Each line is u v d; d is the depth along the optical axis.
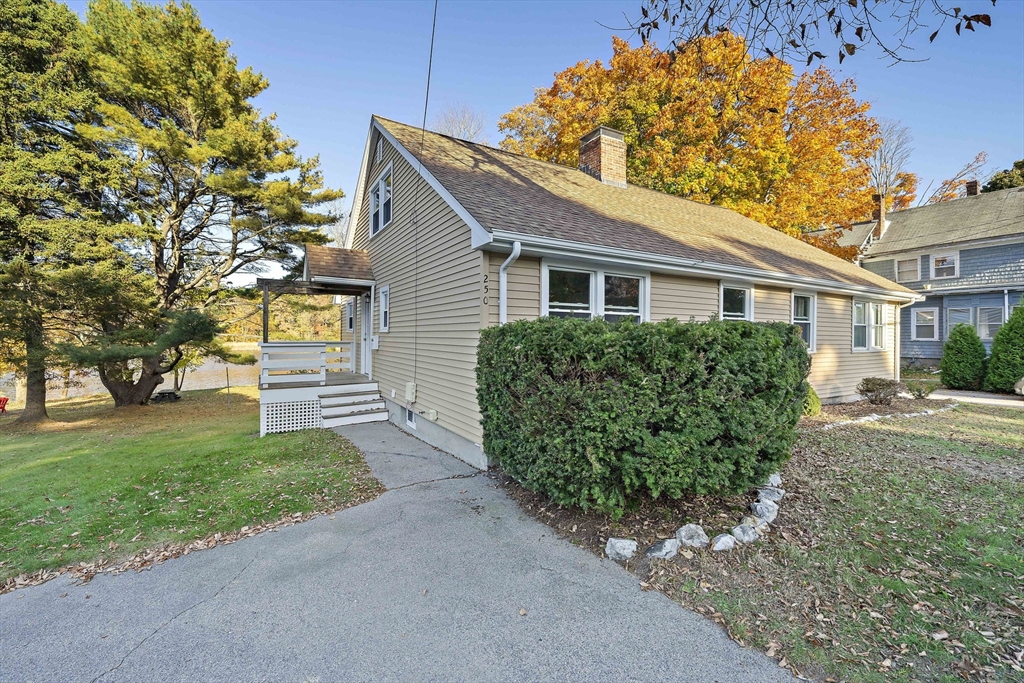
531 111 20.77
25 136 11.96
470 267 5.98
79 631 2.78
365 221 12.16
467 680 2.34
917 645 2.44
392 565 3.53
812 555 3.37
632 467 3.51
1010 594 2.86
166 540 4.03
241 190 13.13
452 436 6.68
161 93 12.67
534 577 3.31
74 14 12.44
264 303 9.50
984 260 17.59
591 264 6.61
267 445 7.74
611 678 2.32
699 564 3.31
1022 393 11.66
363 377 11.37
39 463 7.14
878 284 11.19
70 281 10.38
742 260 8.12
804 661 2.37
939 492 4.57
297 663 2.47
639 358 3.54
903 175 28.75
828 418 8.49
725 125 16.47
